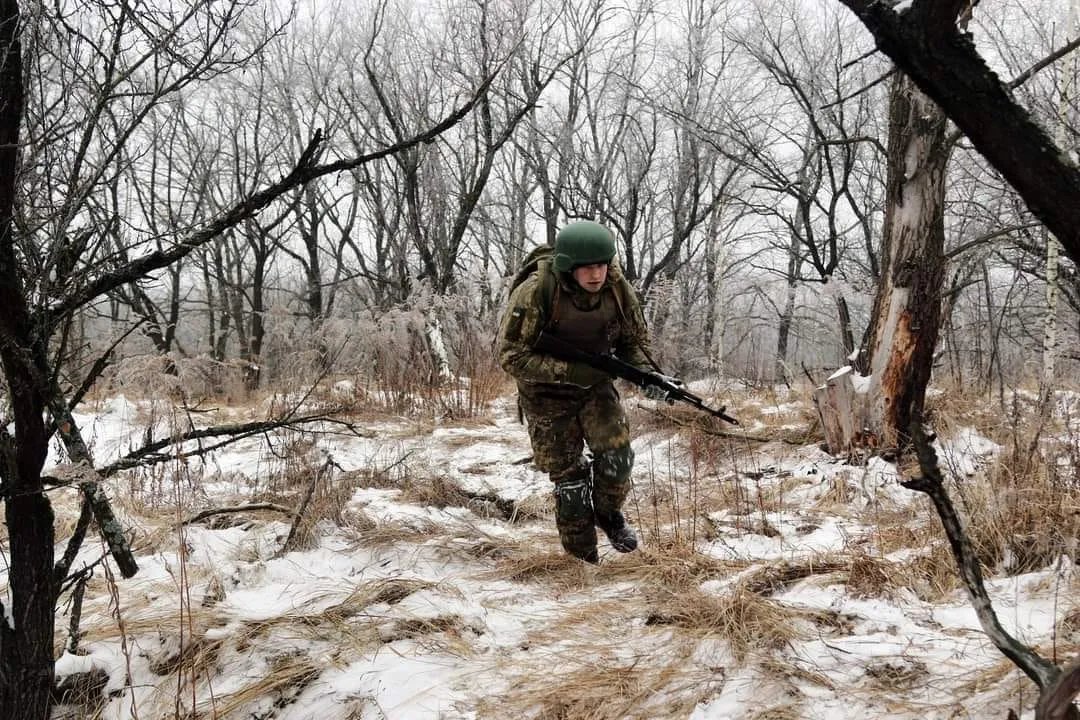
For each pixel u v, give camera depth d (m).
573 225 3.65
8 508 2.62
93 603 3.79
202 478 5.61
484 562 4.34
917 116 5.59
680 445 6.71
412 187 13.34
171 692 3.16
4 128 2.22
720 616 3.32
